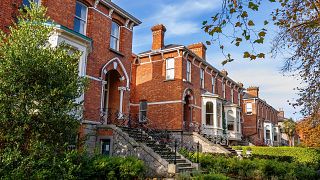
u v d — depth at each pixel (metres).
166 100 24.23
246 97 45.34
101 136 15.05
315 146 23.61
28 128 6.79
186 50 24.58
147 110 25.08
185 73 24.83
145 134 17.38
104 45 16.69
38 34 7.49
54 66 7.18
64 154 7.20
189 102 25.56
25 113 6.72
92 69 15.54
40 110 6.87
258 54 6.85
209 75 30.11
